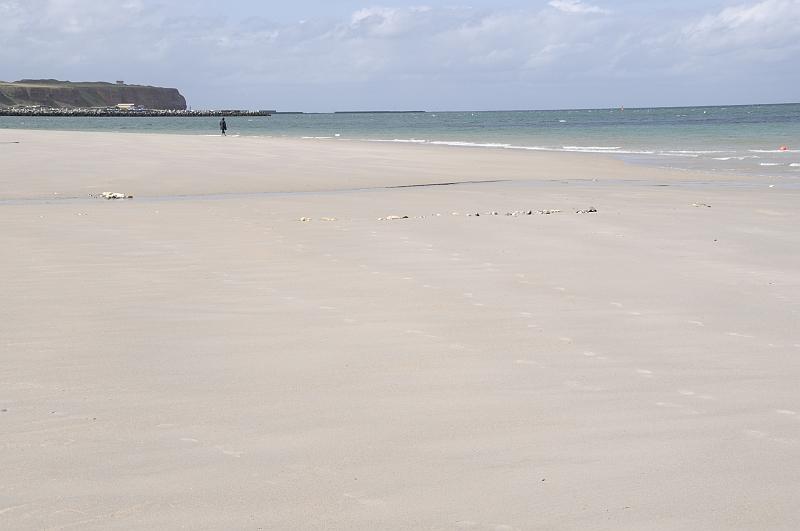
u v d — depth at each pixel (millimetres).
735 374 5684
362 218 13758
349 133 78688
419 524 3473
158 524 3457
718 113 156375
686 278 8922
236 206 15680
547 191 19031
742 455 4254
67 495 3729
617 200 16875
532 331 6754
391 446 4340
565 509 3621
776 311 7500
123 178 21891
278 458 4168
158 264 9539
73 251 10414
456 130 85375
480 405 5000
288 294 8000
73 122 140875
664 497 3748
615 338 6582
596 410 4938
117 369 5656
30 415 4762
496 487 3842
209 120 168250
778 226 12828
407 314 7250
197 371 5625
